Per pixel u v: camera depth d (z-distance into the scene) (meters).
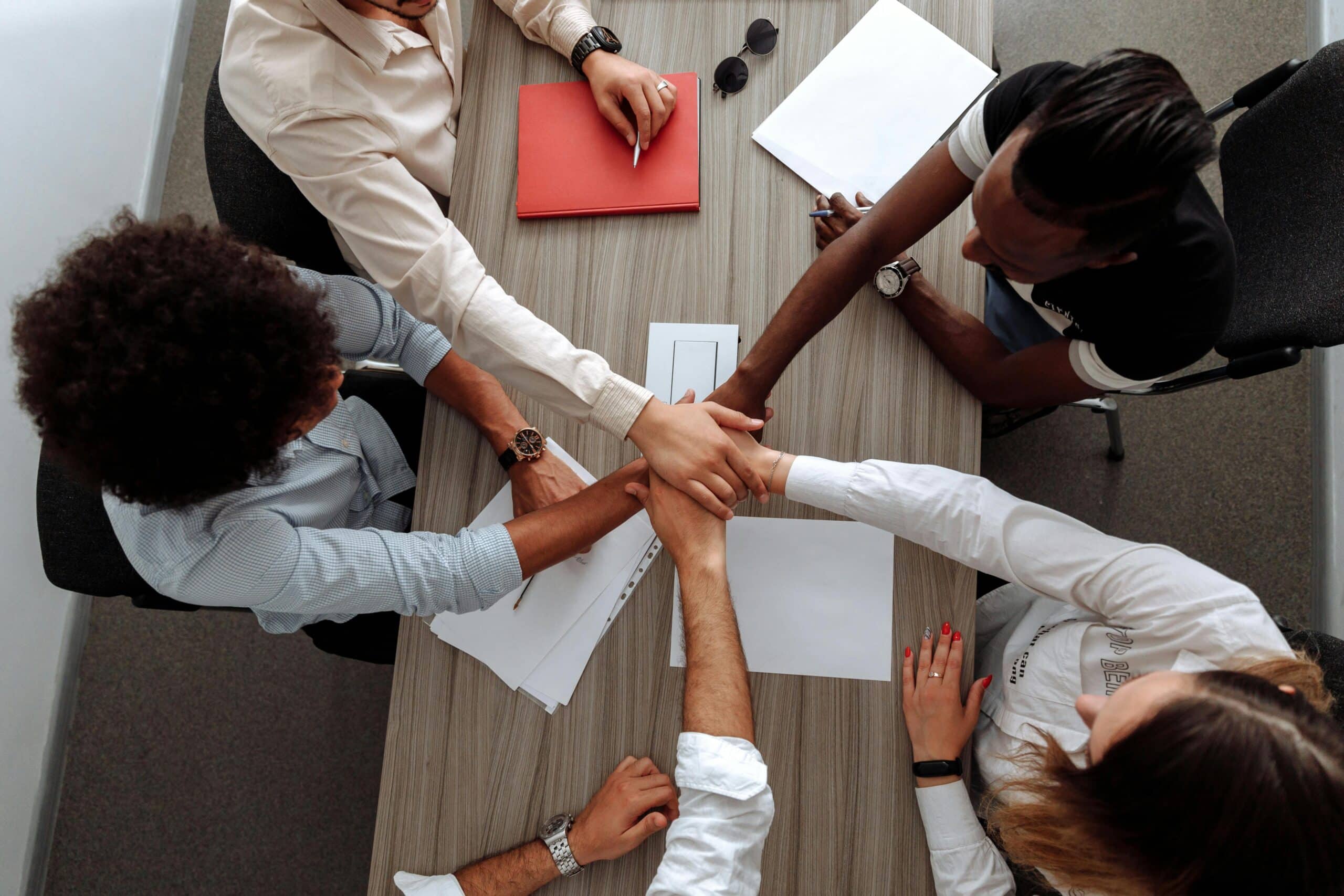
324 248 1.33
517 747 1.09
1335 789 0.64
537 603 1.12
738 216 1.20
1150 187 0.75
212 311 0.75
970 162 1.01
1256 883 0.66
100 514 1.11
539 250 1.22
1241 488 1.80
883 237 1.07
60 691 1.85
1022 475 1.86
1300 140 1.20
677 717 1.08
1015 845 0.84
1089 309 1.01
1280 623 1.20
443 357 1.20
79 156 1.82
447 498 1.18
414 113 1.18
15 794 1.73
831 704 1.07
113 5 1.91
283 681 1.89
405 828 1.09
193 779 1.86
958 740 1.02
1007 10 2.00
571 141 1.23
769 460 1.10
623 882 1.04
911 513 1.04
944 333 1.12
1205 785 0.66
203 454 0.79
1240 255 1.30
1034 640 1.07
